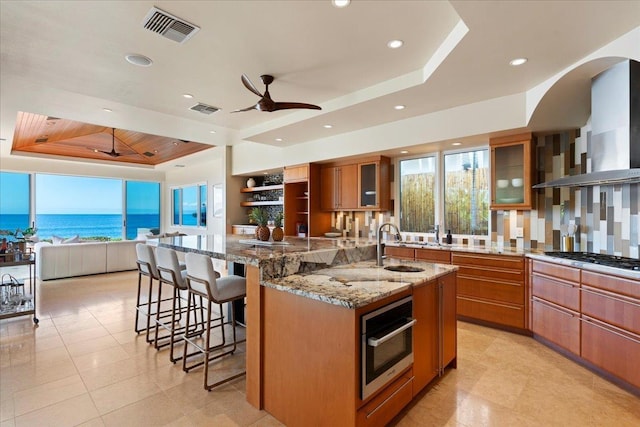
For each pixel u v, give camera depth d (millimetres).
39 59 3102
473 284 3932
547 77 3076
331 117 4406
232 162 7727
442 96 3635
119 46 2859
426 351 2375
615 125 2643
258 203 7363
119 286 5898
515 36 2371
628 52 2297
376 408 1848
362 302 1688
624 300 2441
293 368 2016
